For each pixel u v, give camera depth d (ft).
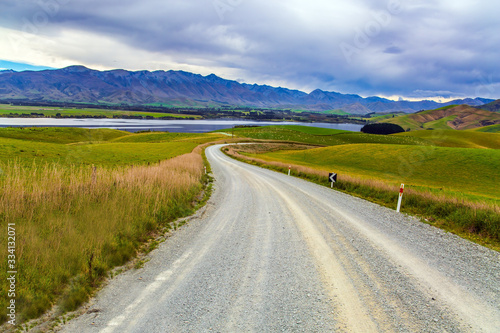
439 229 31.07
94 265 17.93
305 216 35.55
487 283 17.88
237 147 261.44
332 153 219.61
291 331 12.60
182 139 331.36
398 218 35.81
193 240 25.54
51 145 122.31
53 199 26.32
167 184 41.16
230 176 81.66
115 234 22.81
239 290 16.43
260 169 108.99
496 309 14.80
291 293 16.17
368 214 37.60
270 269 19.48
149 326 12.86
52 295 14.96
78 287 15.70
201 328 12.76
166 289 16.40
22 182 28.94
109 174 41.11
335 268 19.79
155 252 22.30
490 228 29.22
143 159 110.01
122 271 18.70
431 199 41.55
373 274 18.89
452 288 17.10
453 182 129.08
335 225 31.40
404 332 12.66
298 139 372.38
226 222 32.30
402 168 160.04
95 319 13.38
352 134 433.07
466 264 21.03
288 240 25.90
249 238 26.37
